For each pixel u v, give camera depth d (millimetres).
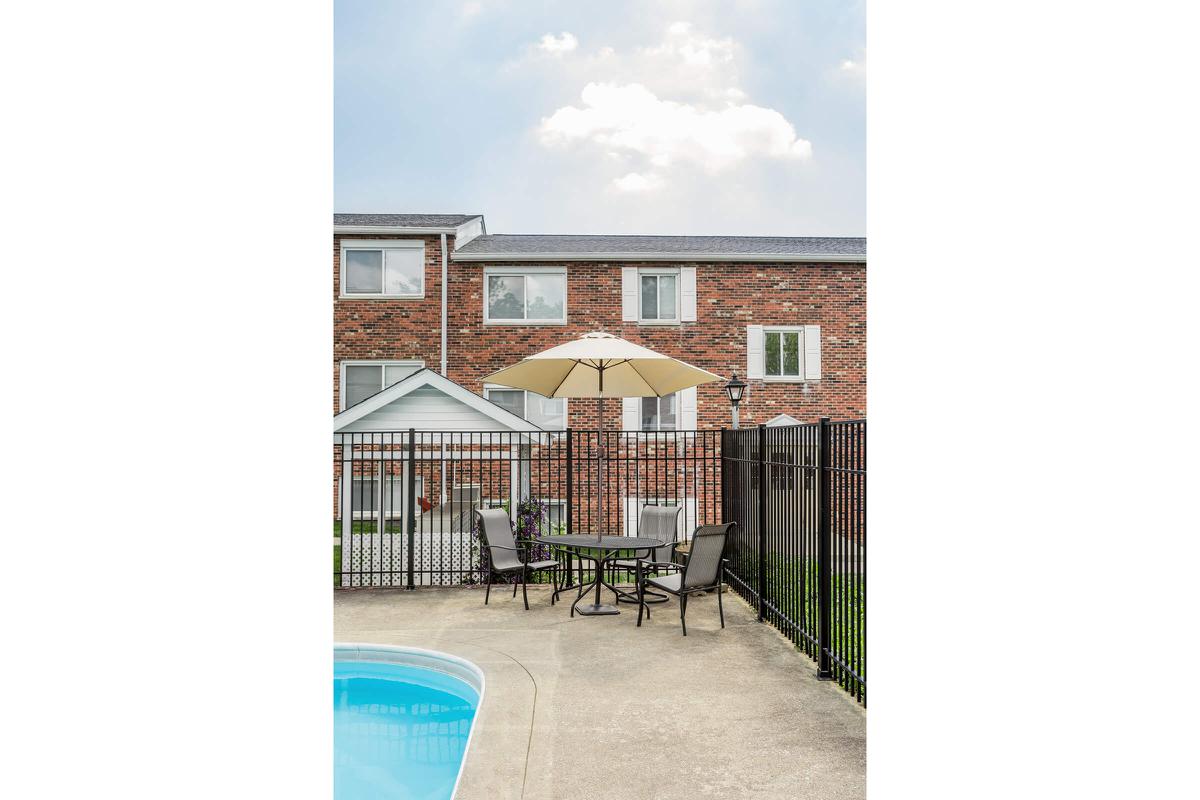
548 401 18562
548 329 18734
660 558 10781
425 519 15586
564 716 5754
